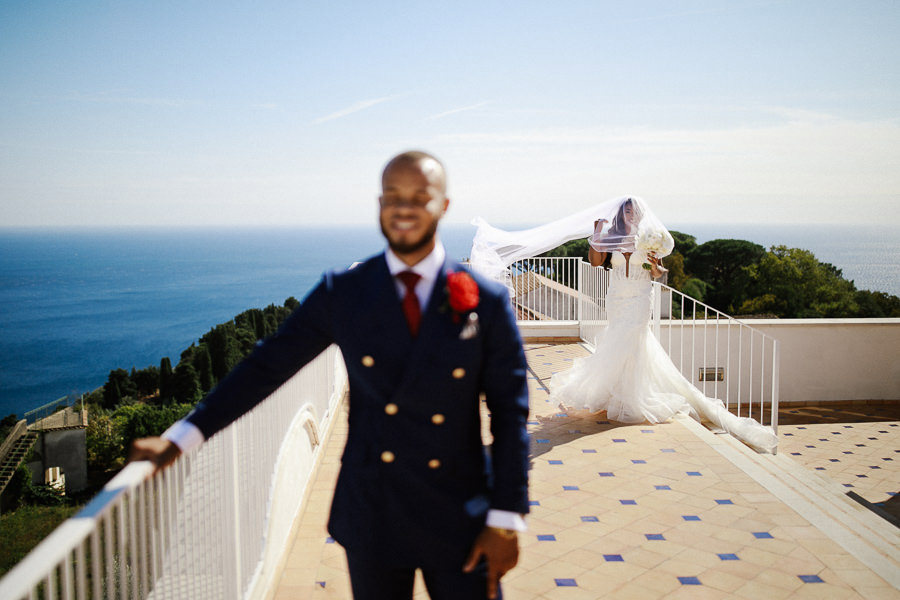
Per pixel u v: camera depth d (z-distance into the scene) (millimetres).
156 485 2193
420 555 1825
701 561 4055
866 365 10945
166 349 190500
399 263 1803
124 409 52688
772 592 3670
